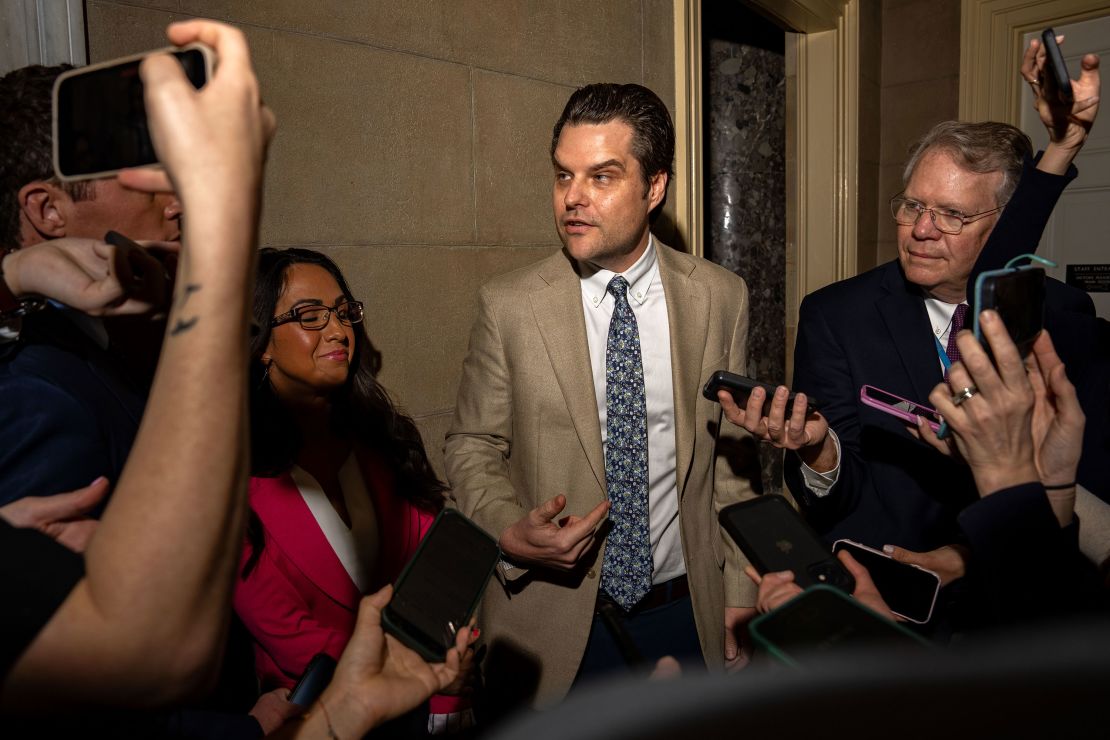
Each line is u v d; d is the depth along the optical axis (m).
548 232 2.21
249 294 0.43
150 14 1.40
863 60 3.62
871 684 0.15
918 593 1.07
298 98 1.61
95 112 0.52
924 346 1.44
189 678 0.42
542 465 1.48
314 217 1.66
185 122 0.41
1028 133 3.54
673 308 1.50
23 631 0.40
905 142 3.86
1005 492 0.66
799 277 3.67
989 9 3.52
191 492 0.40
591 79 2.29
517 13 2.06
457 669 0.72
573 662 1.41
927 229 1.33
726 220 3.60
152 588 0.39
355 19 1.70
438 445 1.96
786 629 0.46
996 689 0.14
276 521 1.33
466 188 1.97
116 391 0.89
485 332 1.53
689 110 2.60
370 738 1.17
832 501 1.39
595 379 1.51
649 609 1.51
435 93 1.88
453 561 0.84
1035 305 0.78
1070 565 0.66
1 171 0.85
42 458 0.77
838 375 1.53
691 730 0.14
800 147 3.60
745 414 1.22
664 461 1.52
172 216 0.89
